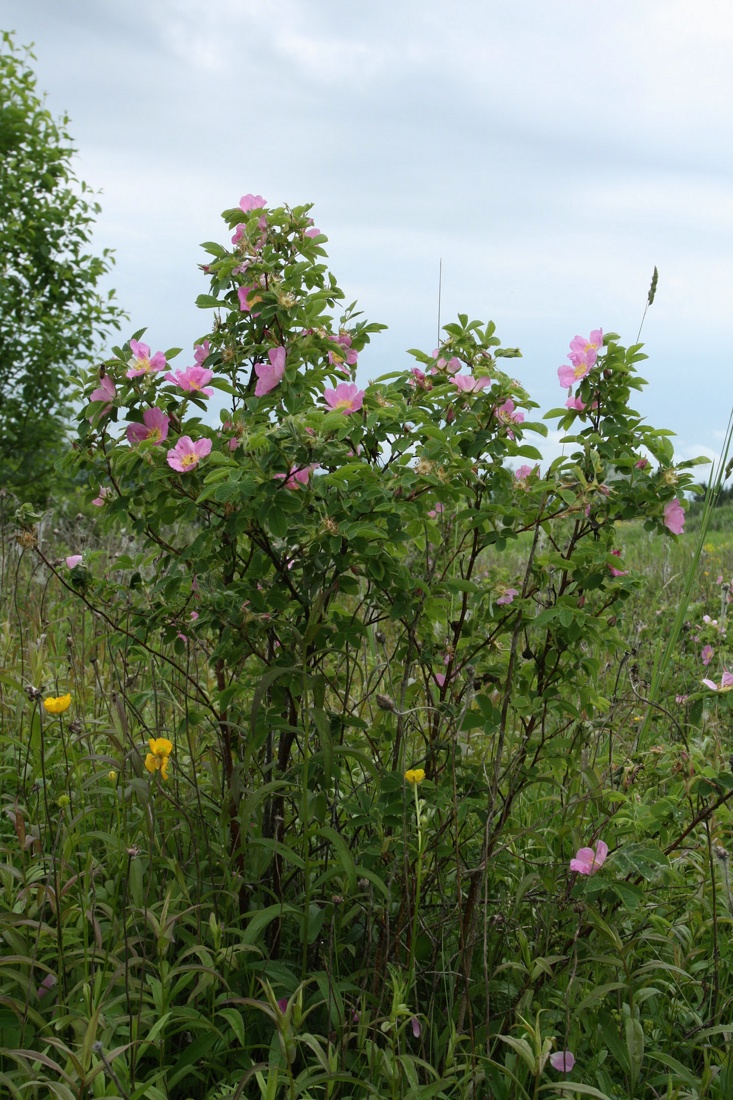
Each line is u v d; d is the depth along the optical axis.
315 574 2.30
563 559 2.37
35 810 2.87
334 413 2.07
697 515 12.67
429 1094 1.80
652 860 2.05
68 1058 1.65
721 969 2.38
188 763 3.16
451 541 2.91
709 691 2.31
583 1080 2.05
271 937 2.45
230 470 2.06
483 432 2.46
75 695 3.56
